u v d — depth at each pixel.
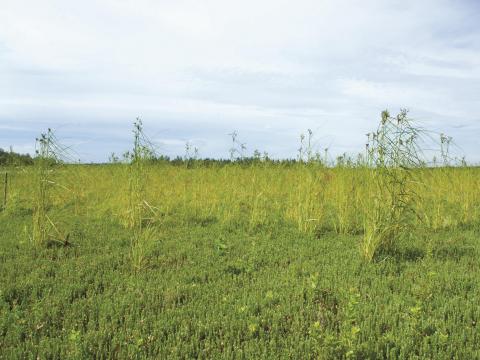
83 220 11.17
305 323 4.99
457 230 10.38
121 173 11.70
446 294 5.99
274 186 13.05
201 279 6.69
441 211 10.51
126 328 4.95
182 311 5.33
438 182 11.65
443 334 4.63
